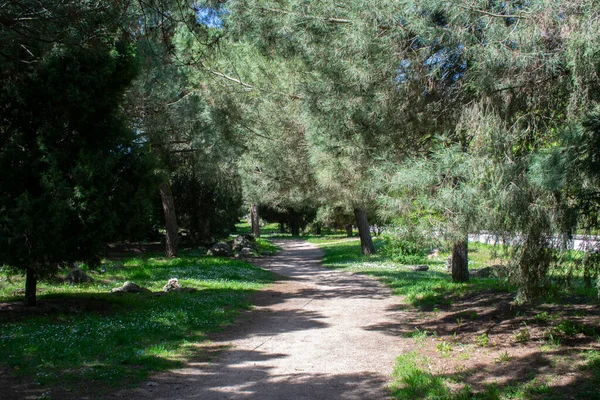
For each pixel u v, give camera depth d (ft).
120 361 22.31
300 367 22.75
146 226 35.01
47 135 30.73
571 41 16.80
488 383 18.34
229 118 58.44
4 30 22.44
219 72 53.57
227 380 20.61
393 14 22.03
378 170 24.73
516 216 19.27
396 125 26.76
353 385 19.88
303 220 217.56
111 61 31.53
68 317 30.78
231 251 98.73
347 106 27.12
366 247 91.66
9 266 32.76
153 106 63.87
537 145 20.22
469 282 45.88
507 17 19.74
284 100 50.29
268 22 28.68
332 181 55.06
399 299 43.47
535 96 20.35
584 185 17.02
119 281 50.11
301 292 50.47
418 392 18.11
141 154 34.01
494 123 19.88
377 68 24.27
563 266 20.79
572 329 23.29
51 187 29.25
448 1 19.58
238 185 106.83
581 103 17.89
